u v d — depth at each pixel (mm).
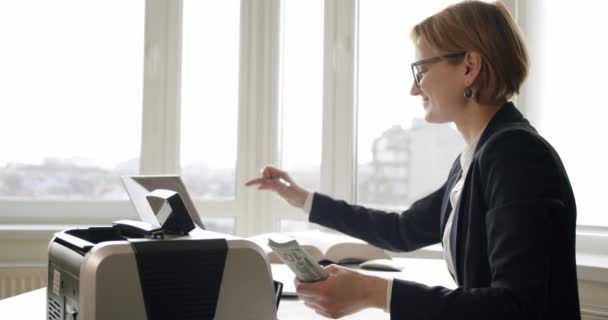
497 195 1135
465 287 1224
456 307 1090
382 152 3154
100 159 3381
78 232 1335
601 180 2693
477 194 1204
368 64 3182
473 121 1380
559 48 2766
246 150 3354
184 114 3373
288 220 3312
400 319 1132
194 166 3387
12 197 3316
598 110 2688
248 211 3357
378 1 3148
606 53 2666
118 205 3373
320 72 3262
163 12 3322
